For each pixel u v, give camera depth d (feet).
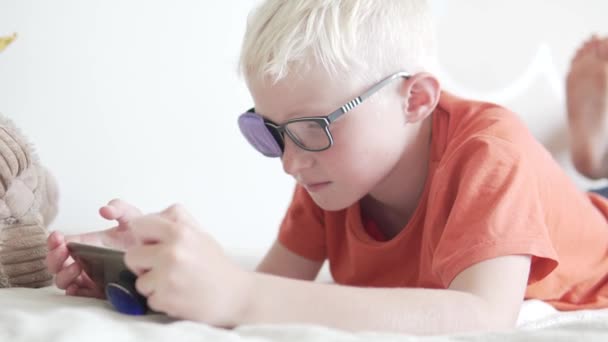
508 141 2.82
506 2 5.43
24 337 1.45
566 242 3.19
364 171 2.96
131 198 4.09
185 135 4.26
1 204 2.46
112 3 4.04
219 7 4.36
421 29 3.24
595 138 5.45
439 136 3.22
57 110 3.89
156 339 1.49
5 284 2.45
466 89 5.29
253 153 4.50
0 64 3.74
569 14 5.68
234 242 4.42
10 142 2.59
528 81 5.50
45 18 3.86
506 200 2.48
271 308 1.83
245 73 2.89
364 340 1.60
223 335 1.57
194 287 1.71
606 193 5.09
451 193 2.77
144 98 4.13
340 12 2.87
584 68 5.49
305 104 2.79
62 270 2.37
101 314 1.74
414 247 3.28
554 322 2.61
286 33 2.76
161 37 4.18
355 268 3.54
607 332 1.69
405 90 3.04
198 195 4.30
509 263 2.32
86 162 3.96
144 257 1.73
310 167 2.92
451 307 2.03
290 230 3.91
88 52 3.97
